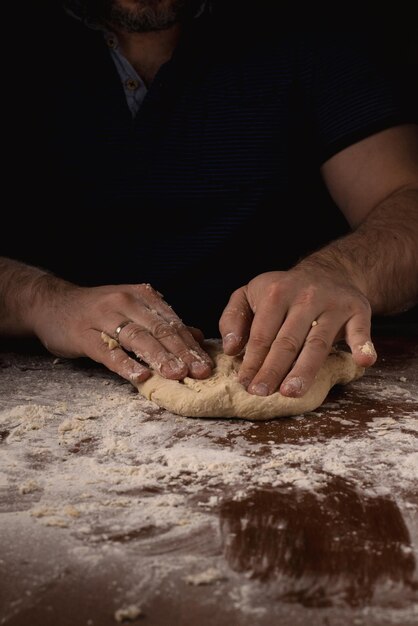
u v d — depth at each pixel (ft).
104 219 7.59
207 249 7.58
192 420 4.75
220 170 7.48
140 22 7.11
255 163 7.50
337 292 5.33
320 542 3.25
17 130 7.72
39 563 3.10
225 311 5.41
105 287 5.93
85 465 4.07
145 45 7.52
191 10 7.50
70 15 7.55
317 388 4.92
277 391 4.77
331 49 7.52
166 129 7.42
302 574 3.01
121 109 7.43
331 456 4.15
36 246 7.92
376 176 7.34
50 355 6.19
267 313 5.16
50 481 3.86
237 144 7.47
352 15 9.70
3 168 7.81
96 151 7.49
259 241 7.68
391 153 7.32
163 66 7.27
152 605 2.82
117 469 3.99
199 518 3.46
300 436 4.46
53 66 7.63
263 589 2.91
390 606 2.81
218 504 3.59
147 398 5.07
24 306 6.23
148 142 7.41
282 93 7.53
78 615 2.77
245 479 3.87
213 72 7.48
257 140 7.49
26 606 2.82
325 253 6.23
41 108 7.63
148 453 4.24
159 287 7.64
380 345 6.51
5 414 4.83
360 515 3.48
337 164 7.54
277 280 5.38
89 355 5.50
